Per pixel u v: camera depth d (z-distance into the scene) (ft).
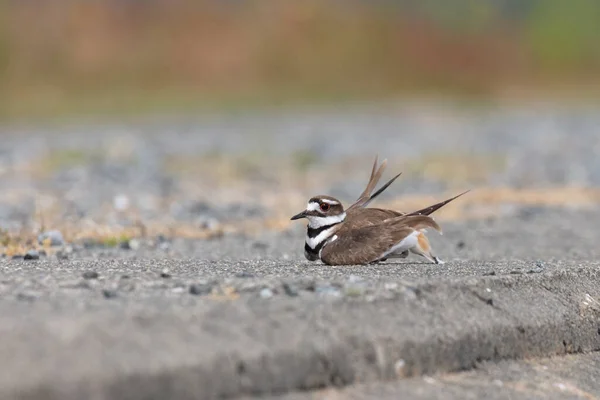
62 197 55.98
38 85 122.72
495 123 114.32
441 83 147.43
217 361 18.11
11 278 23.38
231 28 139.64
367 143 93.09
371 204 52.95
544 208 51.88
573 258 33.60
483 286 23.57
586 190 59.41
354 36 146.00
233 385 18.20
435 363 20.88
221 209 51.03
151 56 131.85
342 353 19.60
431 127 110.11
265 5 144.15
